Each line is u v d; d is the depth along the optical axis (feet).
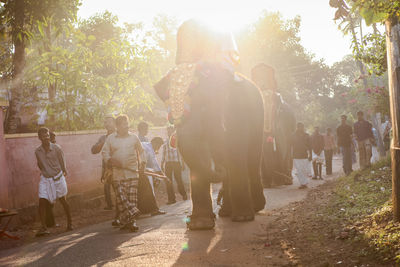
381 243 15.12
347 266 13.89
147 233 21.79
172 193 36.04
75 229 26.84
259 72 35.29
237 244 17.95
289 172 44.65
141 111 55.26
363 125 44.16
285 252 16.30
